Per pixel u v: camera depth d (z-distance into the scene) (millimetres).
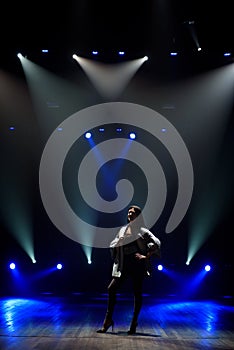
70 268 13000
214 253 12859
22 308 8516
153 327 6172
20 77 11156
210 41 10398
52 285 12961
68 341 5000
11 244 13148
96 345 4773
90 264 13023
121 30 10422
